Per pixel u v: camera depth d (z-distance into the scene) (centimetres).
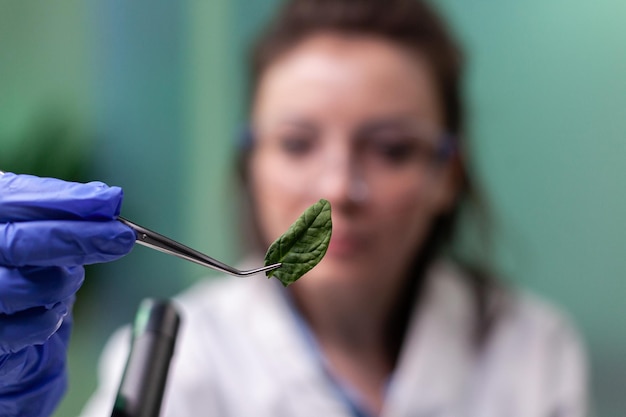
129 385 40
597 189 107
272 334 67
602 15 105
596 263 108
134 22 130
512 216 111
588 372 106
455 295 71
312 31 66
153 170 130
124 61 131
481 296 72
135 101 131
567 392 69
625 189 106
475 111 107
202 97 128
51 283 41
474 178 72
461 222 74
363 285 67
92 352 124
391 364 69
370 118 65
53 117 129
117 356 67
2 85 136
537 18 108
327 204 41
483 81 110
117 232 39
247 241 73
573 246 109
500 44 109
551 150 109
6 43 136
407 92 65
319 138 65
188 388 65
